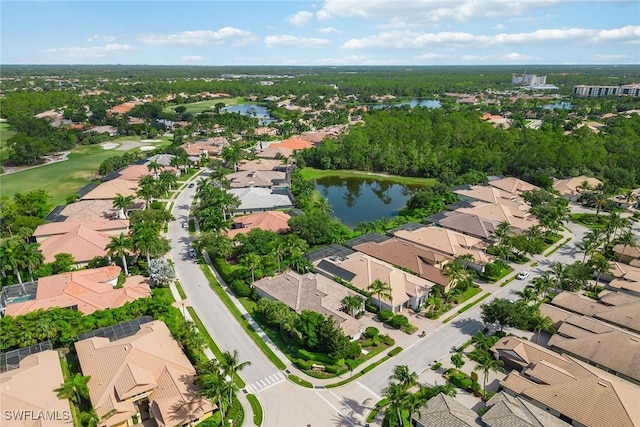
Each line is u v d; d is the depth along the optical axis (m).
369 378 73.19
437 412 61.78
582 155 196.12
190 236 132.12
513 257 121.38
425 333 86.19
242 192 163.75
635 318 85.06
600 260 106.75
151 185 150.75
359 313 91.81
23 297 89.69
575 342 78.75
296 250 107.12
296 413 65.56
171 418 61.19
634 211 157.38
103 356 69.88
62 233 120.38
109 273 100.00
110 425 61.06
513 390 68.44
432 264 109.00
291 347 80.31
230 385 62.69
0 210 140.75
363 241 122.81
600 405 61.88
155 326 77.94
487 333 86.50
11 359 71.19
